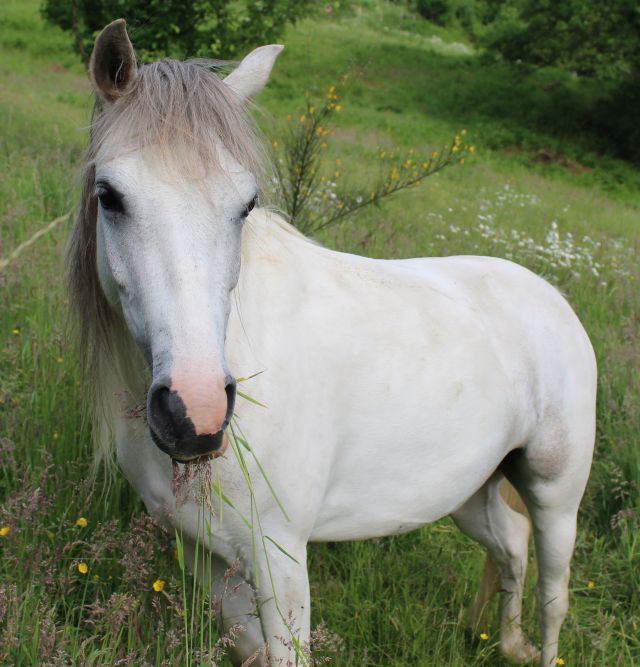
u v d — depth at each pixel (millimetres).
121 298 1777
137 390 2045
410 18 30656
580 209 12094
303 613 2102
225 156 1737
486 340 2490
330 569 3139
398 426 2232
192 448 1558
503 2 23344
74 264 2047
